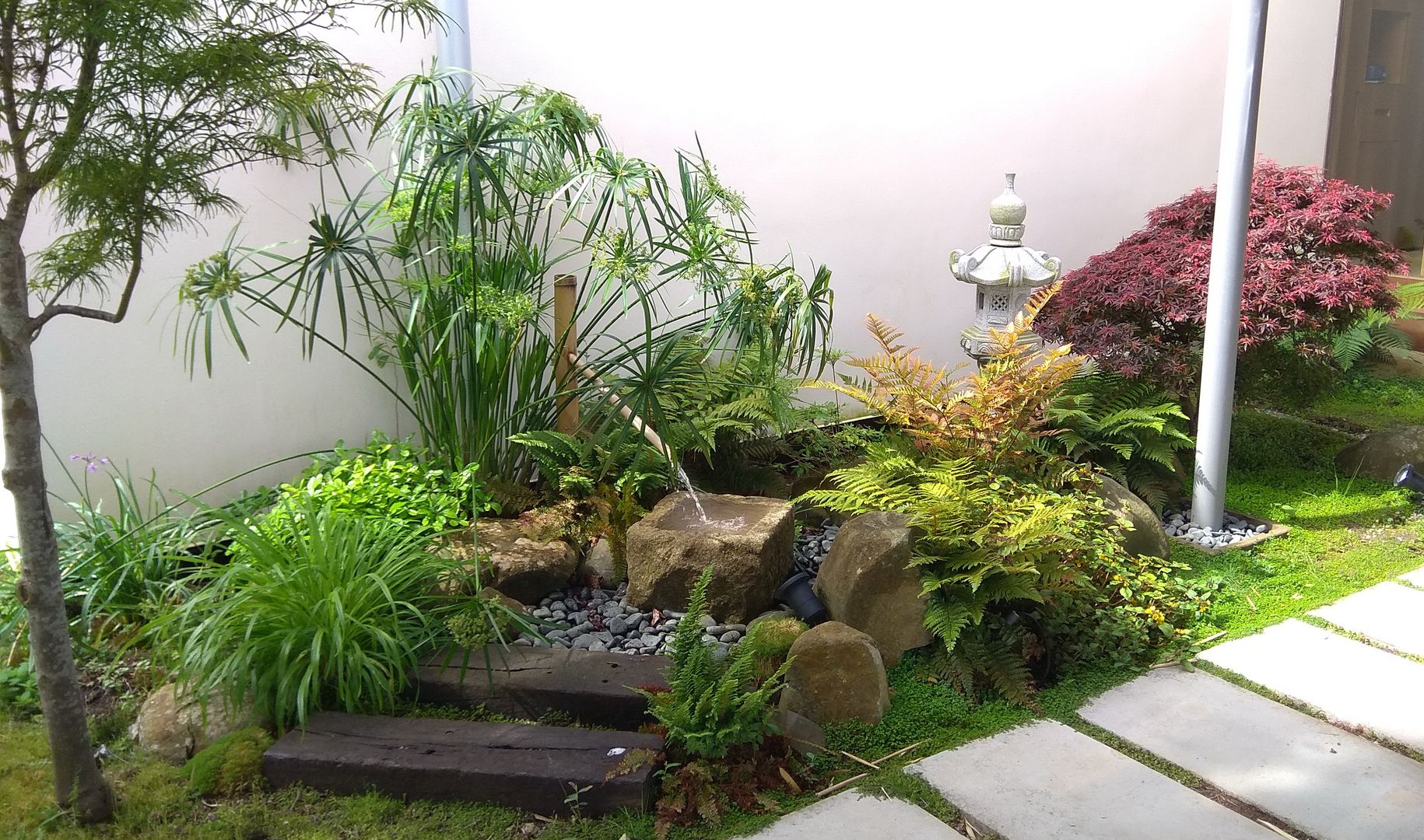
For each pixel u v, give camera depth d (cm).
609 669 306
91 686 314
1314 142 721
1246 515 458
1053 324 484
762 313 379
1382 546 427
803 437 494
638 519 392
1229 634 354
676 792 264
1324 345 485
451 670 306
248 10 273
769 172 502
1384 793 266
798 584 355
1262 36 394
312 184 406
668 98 470
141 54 217
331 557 304
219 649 285
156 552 341
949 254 576
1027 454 422
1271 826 254
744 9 479
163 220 245
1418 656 336
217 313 393
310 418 424
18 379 225
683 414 403
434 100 362
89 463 363
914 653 328
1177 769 278
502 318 367
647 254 411
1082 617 344
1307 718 302
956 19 542
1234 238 409
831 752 285
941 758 284
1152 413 439
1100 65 603
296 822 257
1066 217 614
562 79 443
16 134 217
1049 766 279
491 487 409
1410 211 712
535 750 269
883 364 428
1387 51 706
